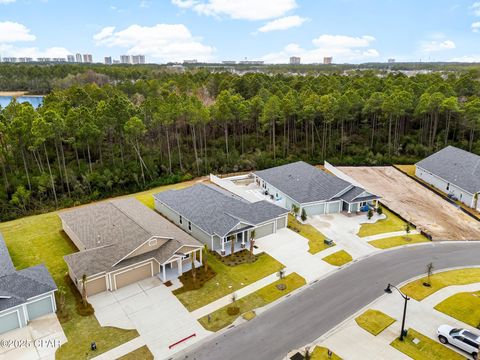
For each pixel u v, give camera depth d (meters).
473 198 44.91
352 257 33.50
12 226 40.06
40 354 21.41
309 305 26.31
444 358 21.41
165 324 24.09
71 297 26.89
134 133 52.06
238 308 25.81
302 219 40.88
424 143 67.00
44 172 48.94
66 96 65.81
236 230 34.09
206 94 84.25
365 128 70.88
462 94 75.25
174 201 41.41
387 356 21.45
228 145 67.50
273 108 60.16
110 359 21.02
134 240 29.91
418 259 33.41
